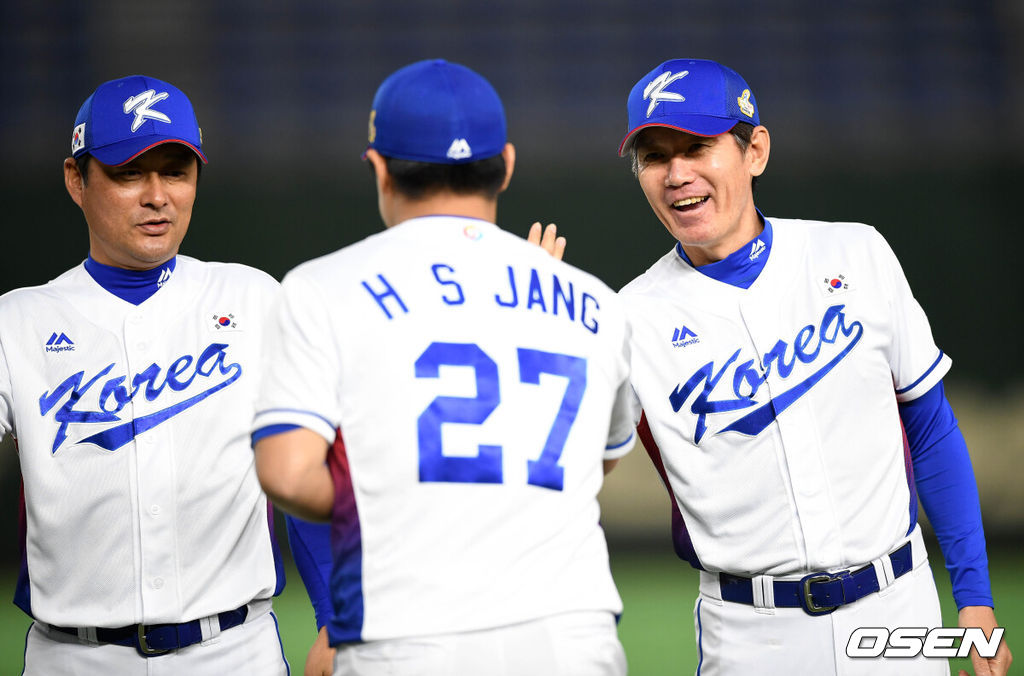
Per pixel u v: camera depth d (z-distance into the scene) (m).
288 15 44.78
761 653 10.26
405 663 6.97
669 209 10.30
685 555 10.81
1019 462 30.33
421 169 7.64
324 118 42.62
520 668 7.03
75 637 10.02
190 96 43.12
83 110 10.38
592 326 7.89
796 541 10.05
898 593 10.16
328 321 7.25
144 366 10.27
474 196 7.79
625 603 24.09
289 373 7.21
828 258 10.52
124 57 43.69
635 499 28.84
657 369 10.62
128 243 10.16
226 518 10.20
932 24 44.31
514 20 45.31
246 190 32.09
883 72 43.62
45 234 30.97
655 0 45.47
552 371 7.55
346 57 44.44
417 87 7.64
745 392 10.29
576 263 32.25
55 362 10.18
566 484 7.45
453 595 7.04
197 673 10.04
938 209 32.16
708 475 10.41
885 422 10.30
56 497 9.97
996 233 31.89
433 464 7.11
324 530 10.45
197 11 44.38
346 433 7.24
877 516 10.14
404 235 7.64
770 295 10.45
